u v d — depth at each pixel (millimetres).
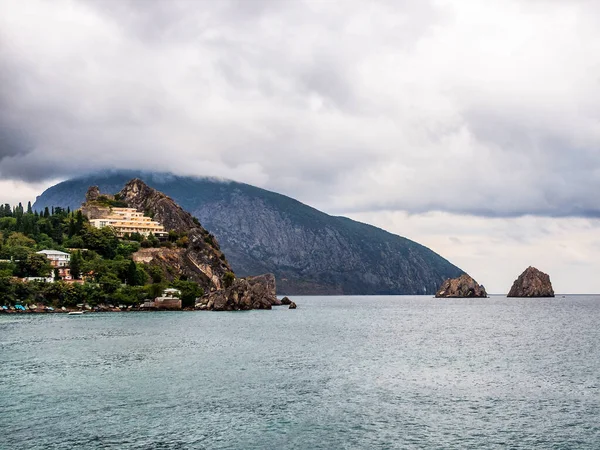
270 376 94750
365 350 131500
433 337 168125
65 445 59219
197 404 75312
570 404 77562
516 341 157000
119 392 81188
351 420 69188
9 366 100688
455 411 73625
